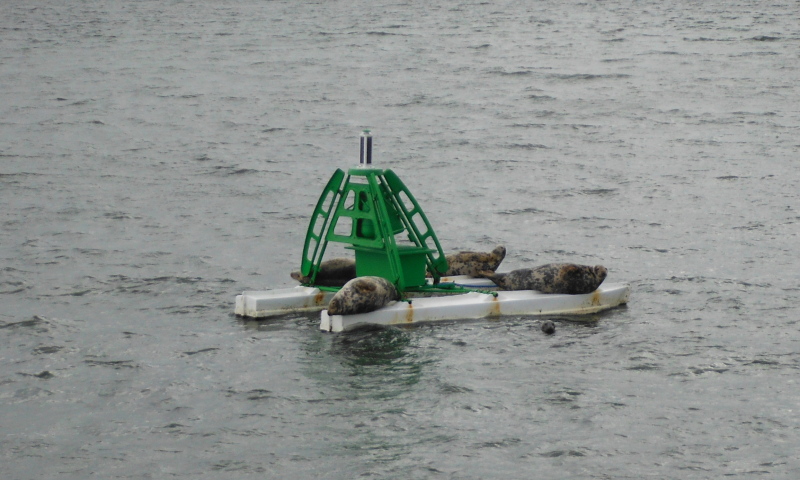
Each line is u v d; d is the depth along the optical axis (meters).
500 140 50.25
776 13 156.75
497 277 23.75
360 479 14.87
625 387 18.28
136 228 31.56
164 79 77.88
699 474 15.02
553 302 22.77
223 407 17.50
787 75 78.06
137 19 153.38
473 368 19.16
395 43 111.06
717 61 88.56
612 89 70.81
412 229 24.08
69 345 20.67
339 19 153.75
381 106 63.38
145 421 16.97
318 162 44.28
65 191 37.38
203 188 38.25
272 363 19.52
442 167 43.12
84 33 125.00
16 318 22.44
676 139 50.09
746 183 39.06
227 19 154.50
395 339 20.75
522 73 81.19
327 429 16.55
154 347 20.53
